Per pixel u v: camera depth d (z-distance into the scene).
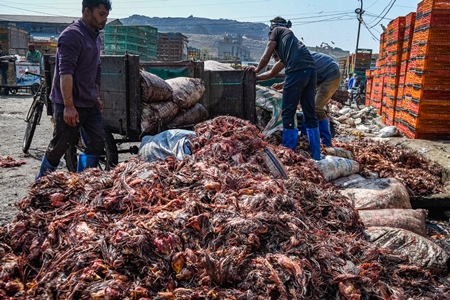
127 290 2.33
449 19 7.70
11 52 32.69
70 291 2.33
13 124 11.20
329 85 6.46
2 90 20.11
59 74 4.50
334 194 3.99
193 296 2.36
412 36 9.63
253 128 4.90
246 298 2.36
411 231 3.99
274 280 2.43
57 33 66.06
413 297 2.80
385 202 4.46
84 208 3.14
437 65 8.01
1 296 2.46
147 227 2.73
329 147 6.15
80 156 5.03
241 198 3.26
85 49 4.48
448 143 7.99
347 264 2.75
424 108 8.30
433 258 3.43
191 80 6.25
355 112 13.75
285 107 5.72
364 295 2.60
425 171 6.18
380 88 13.76
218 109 6.76
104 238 2.63
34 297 2.42
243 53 116.38
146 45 24.88
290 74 5.65
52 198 3.29
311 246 2.74
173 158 4.11
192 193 3.30
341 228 3.60
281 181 3.82
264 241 2.75
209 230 2.77
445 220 5.18
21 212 3.23
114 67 5.45
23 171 6.53
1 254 2.87
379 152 6.57
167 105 5.69
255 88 6.41
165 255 2.59
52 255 2.74
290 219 2.99
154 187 3.37
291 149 5.45
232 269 2.49
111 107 5.66
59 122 4.61
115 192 3.27
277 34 5.93
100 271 2.44
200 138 4.70
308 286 2.48
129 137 5.50
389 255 3.14
